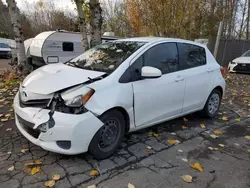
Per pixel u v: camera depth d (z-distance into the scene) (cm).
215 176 283
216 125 455
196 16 1231
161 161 308
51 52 904
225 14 1528
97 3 703
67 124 261
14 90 612
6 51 2006
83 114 268
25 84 313
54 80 297
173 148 346
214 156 331
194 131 415
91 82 290
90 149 283
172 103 385
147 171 283
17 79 734
